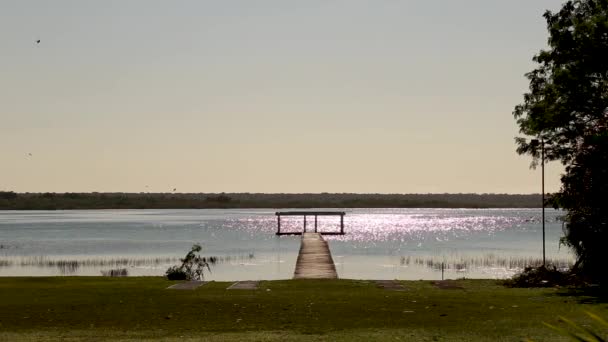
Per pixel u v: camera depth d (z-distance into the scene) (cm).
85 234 13988
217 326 2131
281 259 7744
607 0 3566
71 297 2891
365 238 12875
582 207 3522
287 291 3134
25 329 2092
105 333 2012
